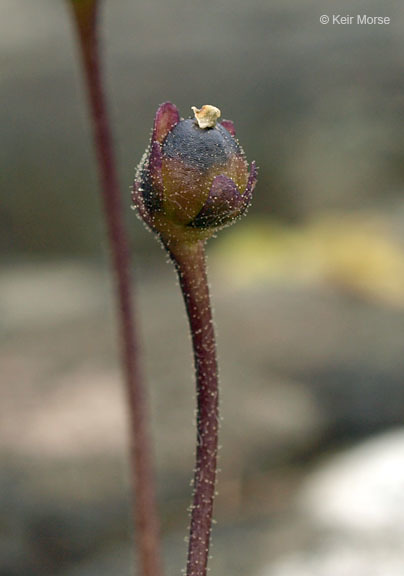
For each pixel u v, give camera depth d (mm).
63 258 402
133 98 413
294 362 216
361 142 401
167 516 165
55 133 417
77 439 186
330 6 432
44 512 161
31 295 301
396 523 146
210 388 76
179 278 76
